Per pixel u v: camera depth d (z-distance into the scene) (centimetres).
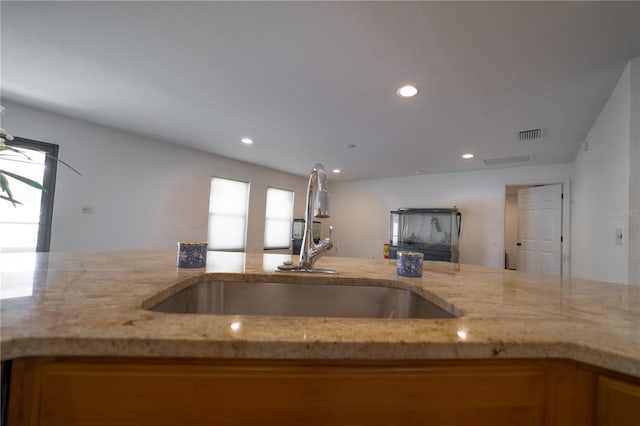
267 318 50
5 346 38
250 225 491
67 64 190
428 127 274
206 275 95
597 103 214
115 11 139
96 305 54
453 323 52
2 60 187
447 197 487
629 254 167
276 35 151
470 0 122
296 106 240
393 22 138
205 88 216
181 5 133
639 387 44
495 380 47
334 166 469
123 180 340
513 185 433
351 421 45
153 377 43
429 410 46
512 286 92
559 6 123
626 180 171
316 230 591
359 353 43
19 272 88
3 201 270
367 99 221
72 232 305
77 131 305
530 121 251
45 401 41
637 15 126
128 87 221
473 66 171
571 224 377
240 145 375
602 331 51
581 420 47
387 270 122
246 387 44
